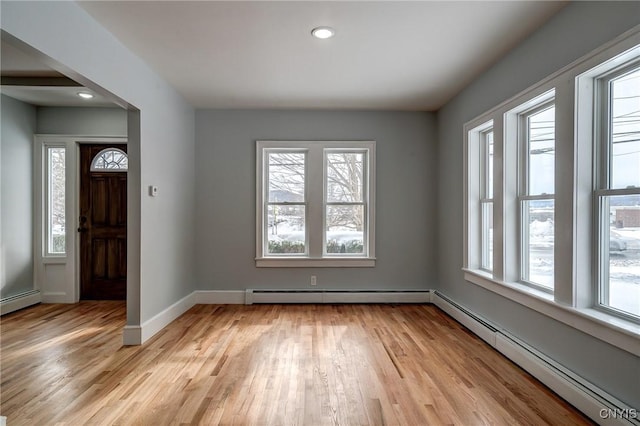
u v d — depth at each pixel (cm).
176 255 425
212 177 493
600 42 210
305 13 255
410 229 502
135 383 256
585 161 227
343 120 498
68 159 492
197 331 371
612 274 217
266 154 504
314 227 494
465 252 400
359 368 281
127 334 332
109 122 495
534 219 294
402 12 253
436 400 233
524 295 283
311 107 484
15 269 461
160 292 381
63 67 236
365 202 505
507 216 314
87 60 255
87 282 502
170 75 373
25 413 217
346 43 300
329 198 506
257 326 389
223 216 494
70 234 492
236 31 281
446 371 276
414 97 443
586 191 228
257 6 246
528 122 304
